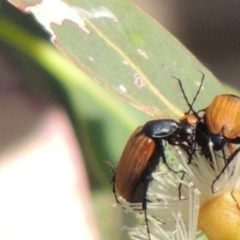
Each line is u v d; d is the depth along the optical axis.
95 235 0.17
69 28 0.15
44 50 0.16
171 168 0.15
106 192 0.17
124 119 0.17
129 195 0.15
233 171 0.15
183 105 0.16
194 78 0.16
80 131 0.17
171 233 0.15
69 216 0.18
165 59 0.16
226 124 0.15
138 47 0.16
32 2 0.15
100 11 0.15
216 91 0.16
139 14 0.16
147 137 0.15
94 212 0.17
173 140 0.15
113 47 0.15
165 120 0.15
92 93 0.17
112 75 0.15
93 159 0.17
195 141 0.15
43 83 0.18
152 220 0.15
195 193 0.15
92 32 0.15
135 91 0.15
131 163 0.15
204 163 0.15
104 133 0.17
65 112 0.18
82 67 0.15
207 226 0.15
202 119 0.15
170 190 0.15
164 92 0.16
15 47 0.16
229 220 0.15
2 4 0.16
